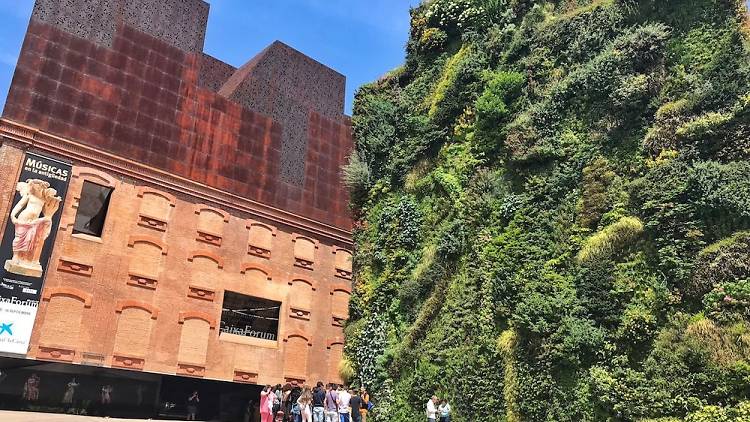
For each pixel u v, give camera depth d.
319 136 38.34
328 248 36.34
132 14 30.81
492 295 21.81
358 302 29.33
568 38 24.66
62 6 28.42
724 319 15.87
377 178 31.06
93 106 28.25
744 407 14.65
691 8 21.11
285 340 32.62
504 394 20.09
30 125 26.03
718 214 17.20
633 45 21.55
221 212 31.83
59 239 25.83
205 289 29.98
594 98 22.23
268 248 33.34
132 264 27.77
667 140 19.28
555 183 21.86
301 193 36.09
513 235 22.23
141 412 29.12
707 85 19.22
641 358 17.31
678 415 15.86
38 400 26.38
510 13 28.33
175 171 30.56
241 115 34.47
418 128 29.73
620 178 20.23
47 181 25.94
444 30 31.64
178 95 31.70
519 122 24.02
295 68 38.59
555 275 20.27
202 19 33.72
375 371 26.20
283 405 25.55
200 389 31.61
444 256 25.16
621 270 18.67
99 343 25.91
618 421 16.98
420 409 23.28
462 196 25.42
